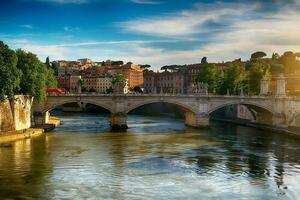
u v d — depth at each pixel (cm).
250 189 5500
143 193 5234
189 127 12556
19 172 6088
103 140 9306
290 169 6650
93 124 13000
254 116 14475
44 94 10869
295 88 17012
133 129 11719
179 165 6806
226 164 6956
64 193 5159
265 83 13612
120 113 11750
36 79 10488
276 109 12744
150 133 10819
